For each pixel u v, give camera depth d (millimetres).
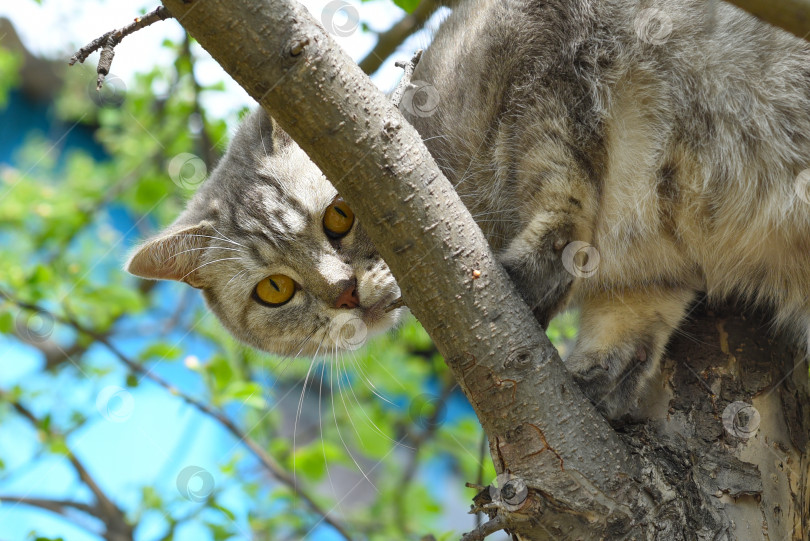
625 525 1907
